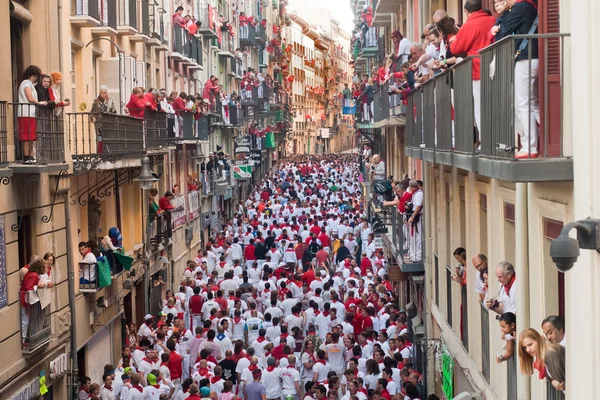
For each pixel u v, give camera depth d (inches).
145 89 1807.3
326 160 6530.5
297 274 1711.4
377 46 2704.2
